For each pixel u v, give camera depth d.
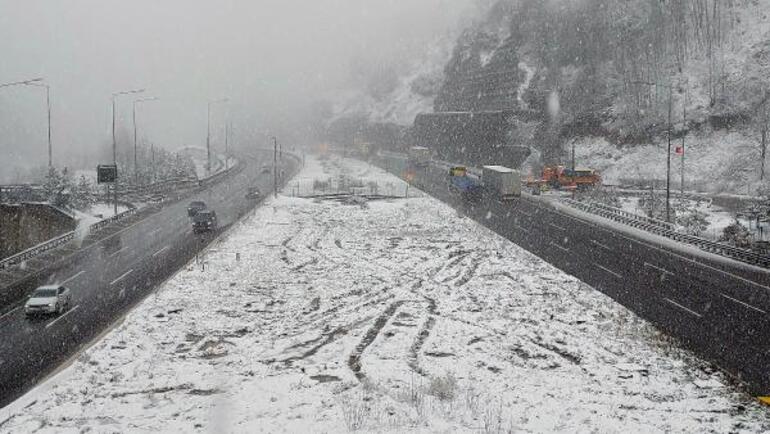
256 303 30.06
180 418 17.53
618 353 22.77
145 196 79.00
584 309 28.38
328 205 68.88
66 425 17.16
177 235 50.88
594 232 49.53
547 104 108.50
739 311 27.62
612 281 33.47
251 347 23.86
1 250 46.41
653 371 20.97
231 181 99.38
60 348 24.27
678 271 35.69
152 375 21.03
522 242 45.47
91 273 37.75
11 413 18.08
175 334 25.45
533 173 93.00
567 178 77.88
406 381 20.28
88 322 27.58
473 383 20.14
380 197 75.19
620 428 16.61
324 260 40.06
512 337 24.75
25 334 26.14
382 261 39.66
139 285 34.25
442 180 92.56
